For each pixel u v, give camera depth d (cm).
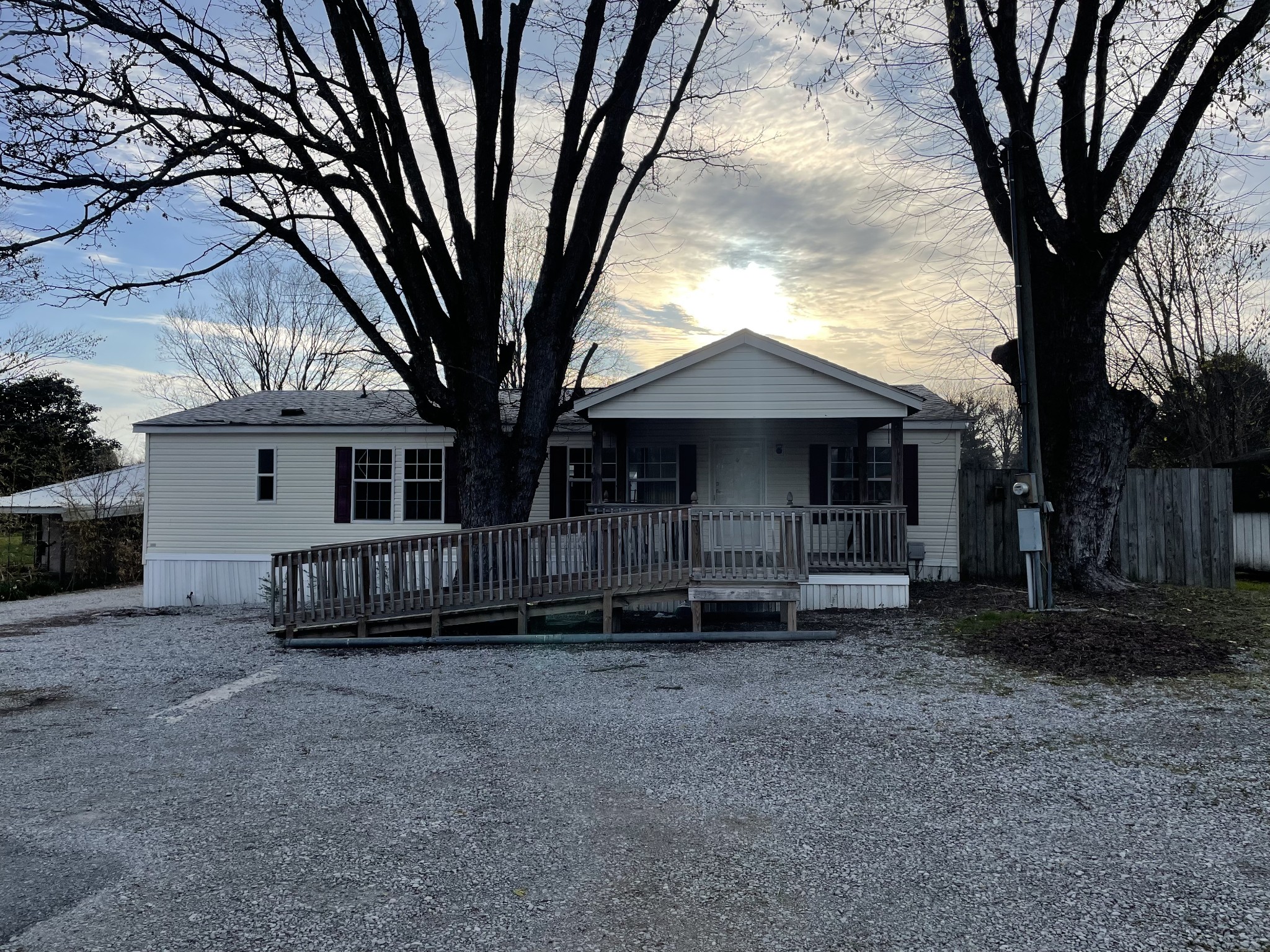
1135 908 362
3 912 378
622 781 551
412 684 886
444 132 1253
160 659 1090
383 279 1264
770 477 1662
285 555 1189
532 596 1140
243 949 339
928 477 1628
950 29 1309
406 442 1739
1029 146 1248
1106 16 1238
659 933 348
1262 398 2428
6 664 1081
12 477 3058
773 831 461
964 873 400
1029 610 1116
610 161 1370
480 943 341
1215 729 630
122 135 1147
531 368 1348
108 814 508
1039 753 588
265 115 1179
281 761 616
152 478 1777
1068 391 1297
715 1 1423
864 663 918
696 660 973
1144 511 1496
